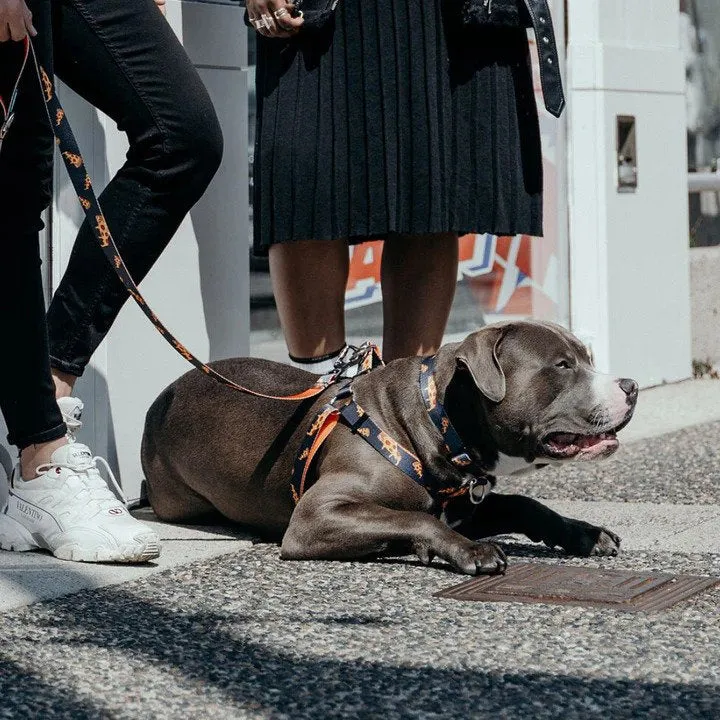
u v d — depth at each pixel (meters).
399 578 4.33
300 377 5.25
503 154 5.66
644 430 7.35
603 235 8.19
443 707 3.08
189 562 4.61
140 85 4.54
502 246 8.06
